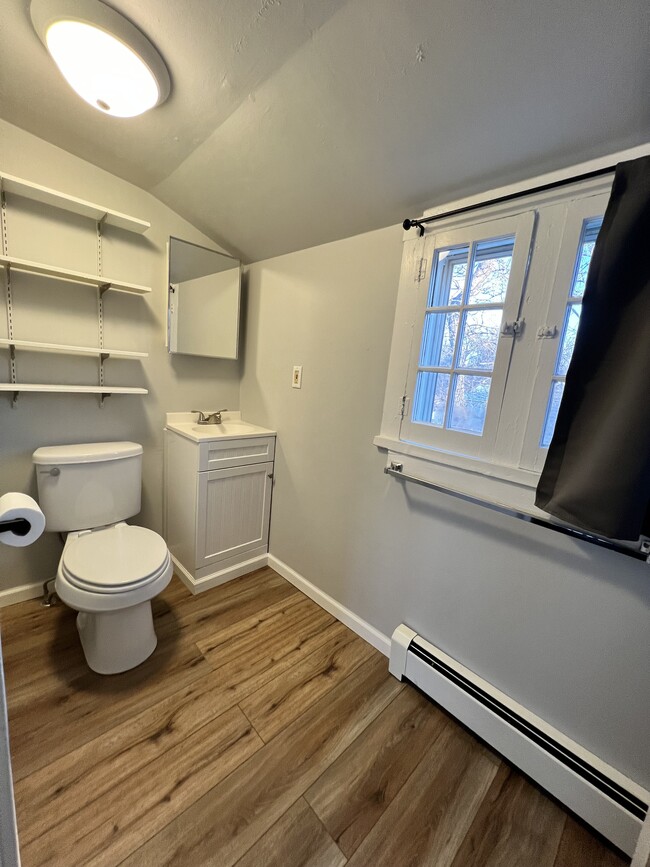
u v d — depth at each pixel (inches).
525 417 45.4
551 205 41.9
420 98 39.0
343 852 37.9
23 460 66.3
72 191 64.3
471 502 50.4
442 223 51.4
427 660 55.2
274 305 81.5
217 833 38.5
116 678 55.3
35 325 64.3
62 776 42.3
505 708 47.5
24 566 69.7
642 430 32.6
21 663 56.6
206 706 52.3
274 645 64.7
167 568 57.8
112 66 40.9
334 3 33.4
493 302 47.8
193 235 80.4
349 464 68.0
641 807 37.8
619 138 36.0
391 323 59.2
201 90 46.0
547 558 44.6
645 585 38.1
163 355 80.3
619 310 34.5
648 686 38.6
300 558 80.8
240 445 77.7
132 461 70.8
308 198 60.0
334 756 47.1
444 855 38.3
